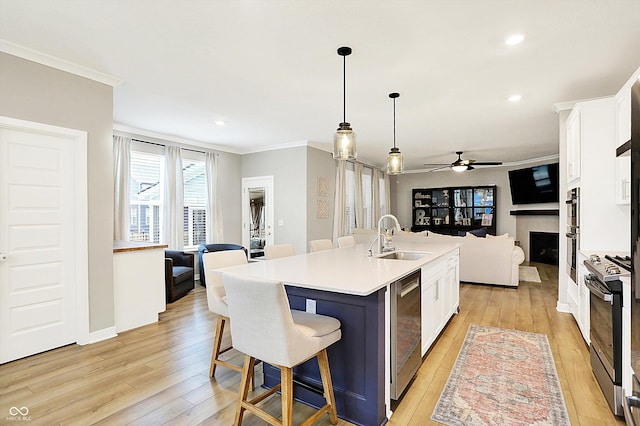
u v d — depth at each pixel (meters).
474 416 2.03
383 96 3.69
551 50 2.63
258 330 1.67
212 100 3.84
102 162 3.19
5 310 2.69
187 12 2.15
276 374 2.31
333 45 2.56
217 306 2.40
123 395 2.23
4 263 2.68
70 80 2.96
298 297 2.24
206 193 6.20
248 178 6.82
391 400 2.20
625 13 2.12
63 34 2.43
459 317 3.91
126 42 2.54
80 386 2.34
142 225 5.30
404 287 2.23
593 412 2.05
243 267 2.47
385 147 6.59
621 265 2.26
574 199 3.44
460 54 2.70
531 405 2.13
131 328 3.52
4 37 2.48
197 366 2.66
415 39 2.47
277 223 6.43
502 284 5.42
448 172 9.59
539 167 7.48
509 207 8.76
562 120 3.94
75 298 3.08
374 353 1.92
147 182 5.37
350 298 2.00
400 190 10.34
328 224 6.71
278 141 6.04
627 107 2.80
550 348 2.99
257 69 3.00
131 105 4.02
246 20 2.24
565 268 4.00
